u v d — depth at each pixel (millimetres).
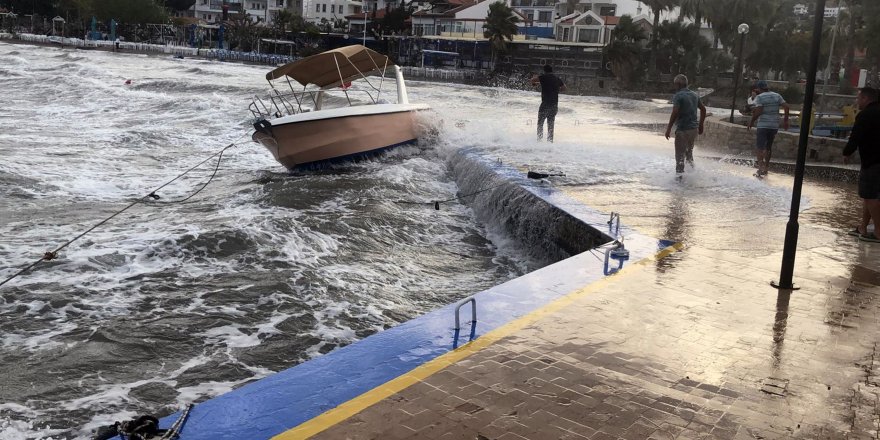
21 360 6652
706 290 6793
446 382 4586
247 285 8914
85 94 37531
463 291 9406
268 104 34938
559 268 7332
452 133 20266
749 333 5738
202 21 145750
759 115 13938
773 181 13805
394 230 12031
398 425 4008
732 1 60281
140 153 20609
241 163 19594
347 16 118938
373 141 18703
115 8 123750
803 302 6578
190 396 6133
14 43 108750
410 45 96625
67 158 18859
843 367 5145
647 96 64812
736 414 4355
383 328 7879
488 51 87500
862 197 9000
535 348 5211
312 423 4000
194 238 10453
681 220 9898
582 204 10672
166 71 61094
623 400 4465
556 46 81000
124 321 7668
